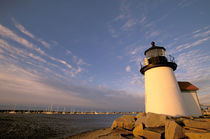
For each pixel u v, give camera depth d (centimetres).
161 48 1198
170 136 589
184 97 1263
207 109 1592
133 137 745
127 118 1136
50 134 1750
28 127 2455
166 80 1059
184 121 723
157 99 1020
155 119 816
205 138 504
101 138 873
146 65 1162
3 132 1823
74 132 1909
